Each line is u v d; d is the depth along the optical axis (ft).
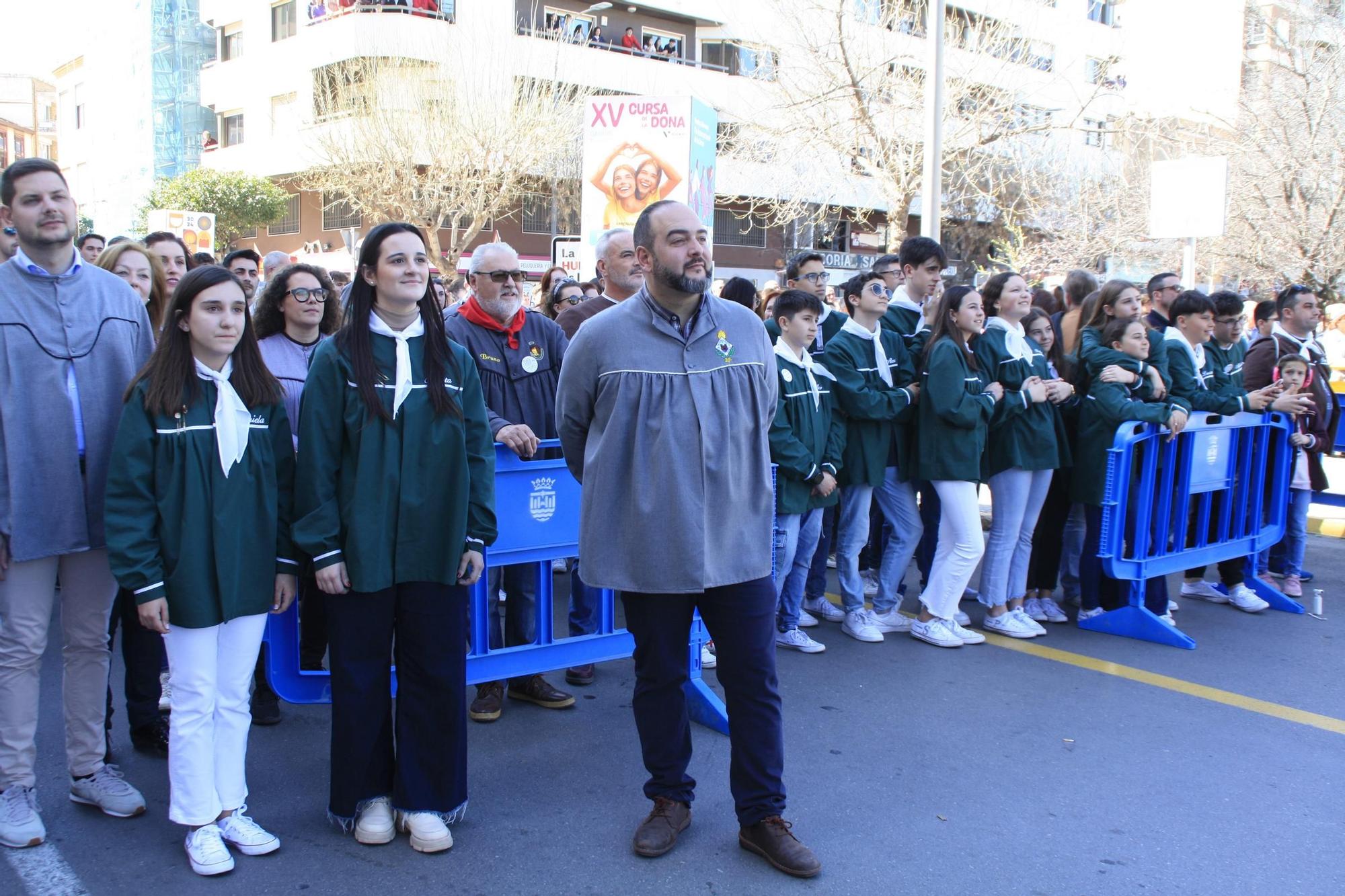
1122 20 75.82
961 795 12.40
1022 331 19.01
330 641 10.82
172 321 10.10
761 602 10.73
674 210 10.10
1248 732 14.49
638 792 12.42
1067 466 19.10
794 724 14.55
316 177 86.53
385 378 10.48
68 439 10.64
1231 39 69.82
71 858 10.57
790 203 67.36
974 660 17.47
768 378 10.91
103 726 11.79
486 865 10.64
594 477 10.46
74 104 148.97
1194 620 20.18
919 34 61.11
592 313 17.33
